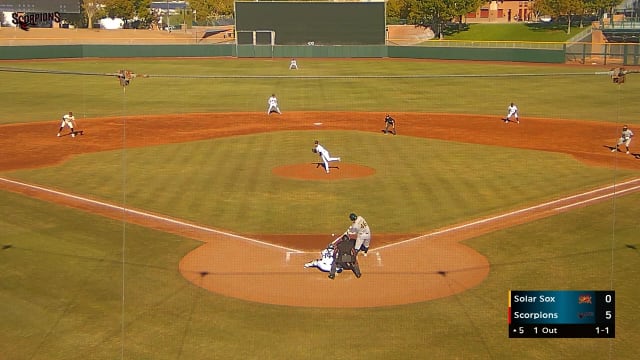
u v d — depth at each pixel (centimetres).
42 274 1681
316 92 5997
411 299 1549
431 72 7269
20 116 4534
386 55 9319
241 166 3012
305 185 2647
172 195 2478
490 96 5725
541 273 1698
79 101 5322
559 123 4322
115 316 1458
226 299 1545
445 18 11606
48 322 1430
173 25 15488
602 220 2148
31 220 2142
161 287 1611
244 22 9306
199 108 5003
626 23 9856
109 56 8956
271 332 1390
